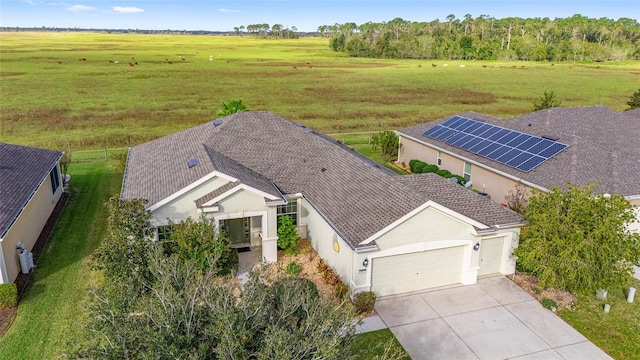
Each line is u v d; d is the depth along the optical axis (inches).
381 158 1375.5
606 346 544.4
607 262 572.7
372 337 554.9
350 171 805.9
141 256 562.6
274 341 324.8
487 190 996.6
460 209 683.4
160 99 2488.9
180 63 4261.8
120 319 366.9
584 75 3700.8
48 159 938.7
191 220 640.4
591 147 906.1
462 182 1035.9
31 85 2810.0
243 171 792.9
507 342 550.3
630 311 617.3
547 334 566.3
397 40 5915.4
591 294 615.2
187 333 345.1
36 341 537.6
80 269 709.9
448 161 1139.3
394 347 536.4
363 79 3435.0
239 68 3983.8
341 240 649.6
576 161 857.5
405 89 2979.8
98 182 1131.3
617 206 584.7
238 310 365.1
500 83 3253.0
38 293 640.4
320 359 330.0
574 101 2506.2
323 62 4724.4
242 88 2930.6
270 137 963.3
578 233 576.4
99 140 1576.0
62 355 372.5
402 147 1354.6
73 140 1585.9
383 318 595.8
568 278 584.1
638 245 590.6
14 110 2085.4
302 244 800.9
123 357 334.0
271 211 725.3
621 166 842.2
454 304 629.3
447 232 645.9
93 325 365.4
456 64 4670.3
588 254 571.5
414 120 2050.9
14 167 821.9
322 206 722.8
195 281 417.7
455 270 679.1
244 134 956.0
